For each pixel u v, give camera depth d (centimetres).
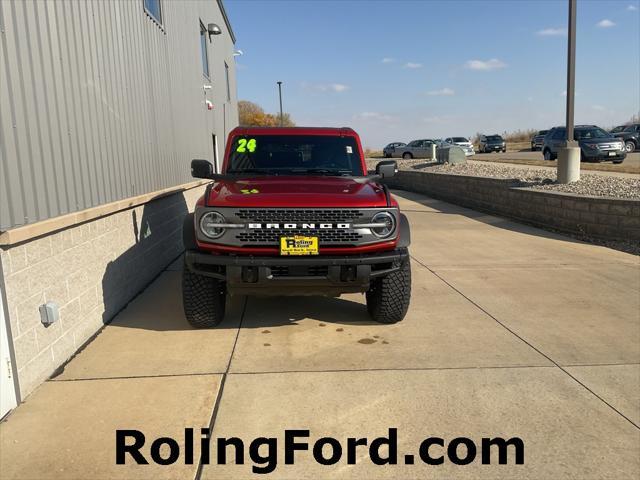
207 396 358
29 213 372
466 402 352
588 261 779
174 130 912
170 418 331
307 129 599
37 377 375
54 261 408
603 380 387
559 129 2425
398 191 2188
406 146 3712
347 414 336
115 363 416
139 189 666
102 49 543
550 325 505
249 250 440
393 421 328
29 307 368
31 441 305
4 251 338
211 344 457
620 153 2180
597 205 932
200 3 1302
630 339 468
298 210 440
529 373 397
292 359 423
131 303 592
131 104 646
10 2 359
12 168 352
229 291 456
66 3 454
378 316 503
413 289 634
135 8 680
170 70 887
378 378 387
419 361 419
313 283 441
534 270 725
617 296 600
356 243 445
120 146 593
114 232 554
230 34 2112
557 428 322
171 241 843
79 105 473
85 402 351
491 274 705
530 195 1150
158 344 458
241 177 537
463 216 1323
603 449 301
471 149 3525
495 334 480
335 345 454
